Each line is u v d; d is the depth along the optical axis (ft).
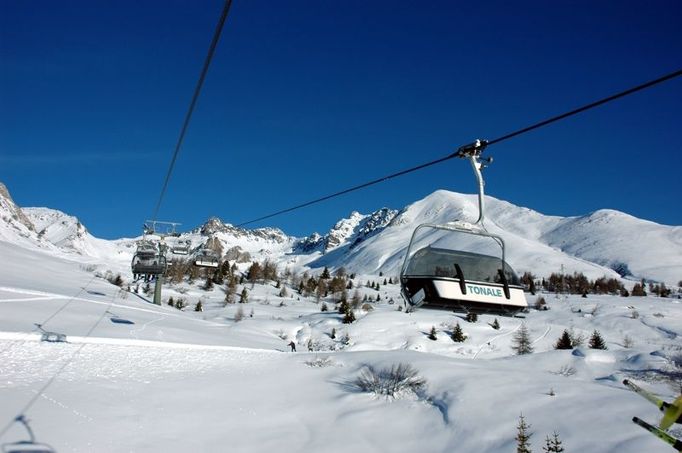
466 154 25.49
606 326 300.81
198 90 26.40
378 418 74.64
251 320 286.46
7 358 80.38
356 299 366.63
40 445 52.44
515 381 86.43
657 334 282.97
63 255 497.05
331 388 89.20
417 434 69.26
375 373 94.22
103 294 222.07
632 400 72.64
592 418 66.13
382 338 255.29
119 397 71.67
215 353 111.04
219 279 460.96
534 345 261.24
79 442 55.01
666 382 113.19
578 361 139.85
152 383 80.94
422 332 268.62
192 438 62.34
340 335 258.98
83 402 66.69
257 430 67.92
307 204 60.34
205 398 77.61
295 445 64.13
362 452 63.26
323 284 492.13
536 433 63.72
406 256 24.45
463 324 289.33
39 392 67.67
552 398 75.77
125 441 57.88
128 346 103.65
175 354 103.60
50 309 136.05
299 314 334.44
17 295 150.41
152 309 207.21
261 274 530.27
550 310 358.64
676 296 499.51
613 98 20.89
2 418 57.11
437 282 22.08
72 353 89.86
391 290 512.63
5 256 270.05
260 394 83.71
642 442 56.54
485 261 23.89
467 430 67.62
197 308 323.16
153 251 156.04
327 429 70.44
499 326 296.10
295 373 99.04
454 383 86.12
